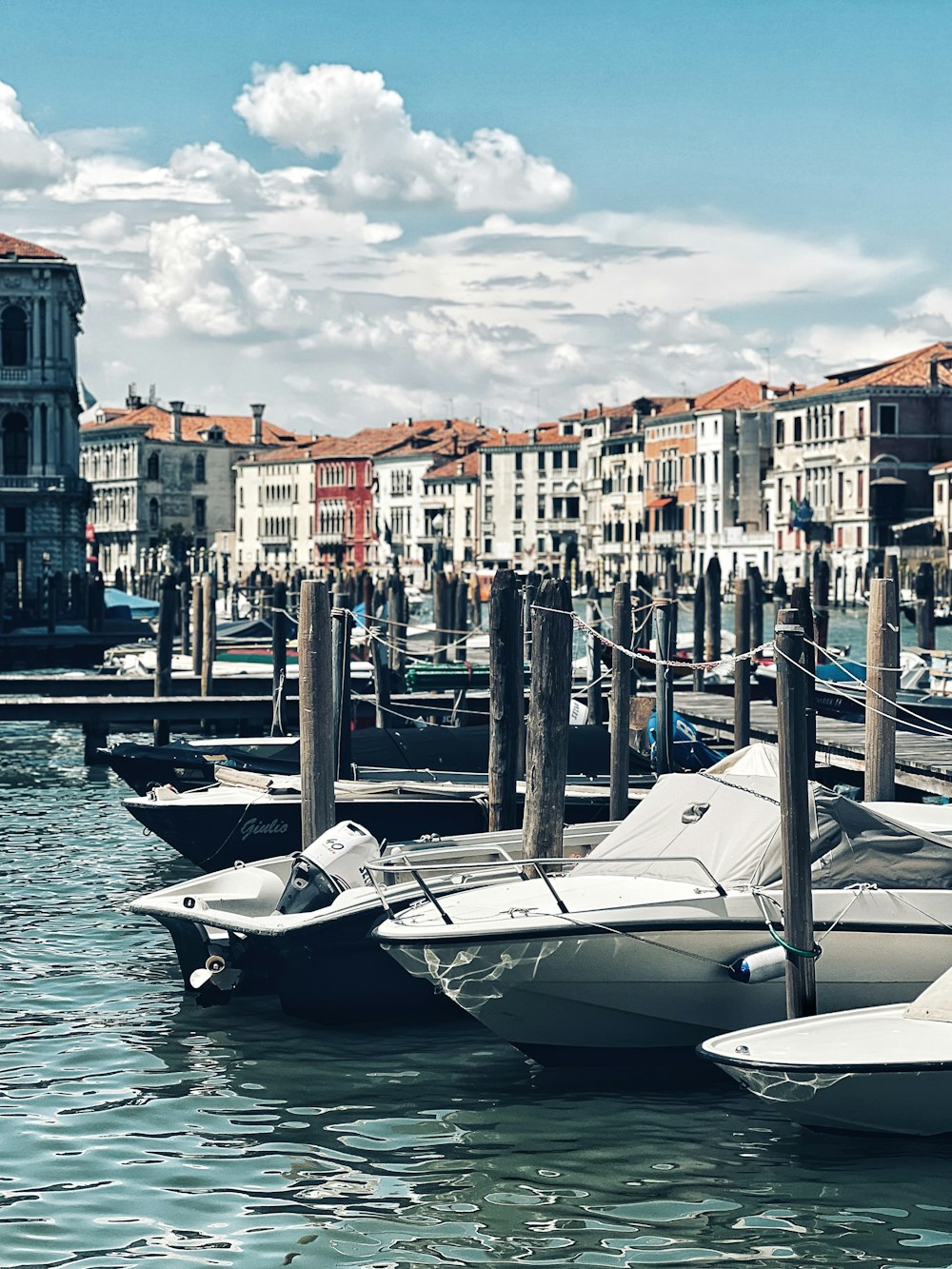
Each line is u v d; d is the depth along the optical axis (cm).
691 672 3575
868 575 9594
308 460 15888
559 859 1403
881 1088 1134
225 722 3600
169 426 16675
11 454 8881
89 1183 1117
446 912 1352
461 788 1948
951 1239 1025
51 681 3484
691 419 12412
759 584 4850
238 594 6725
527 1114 1241
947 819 1564
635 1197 1088
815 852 1326
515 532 14575
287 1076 1333
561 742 1597
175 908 1521
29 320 8806
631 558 13162
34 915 1897
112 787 3002
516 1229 1041
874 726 1891
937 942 1310
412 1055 1388
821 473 11094
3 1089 1302
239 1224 1053
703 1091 1293
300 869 1522
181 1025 1471
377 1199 1089
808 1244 1019
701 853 1384
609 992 1295
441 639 4419
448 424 16425
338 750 2088
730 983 1304
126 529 16400
